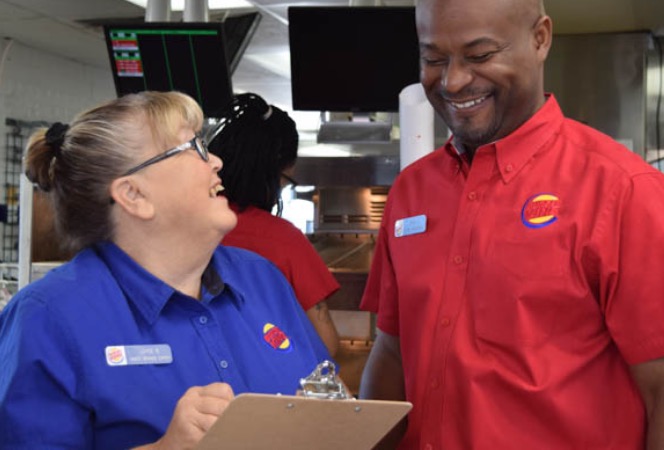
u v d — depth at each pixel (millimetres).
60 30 6949
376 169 3125
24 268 2910
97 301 1354
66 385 1272
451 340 1452
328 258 3219
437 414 1459
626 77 4188
